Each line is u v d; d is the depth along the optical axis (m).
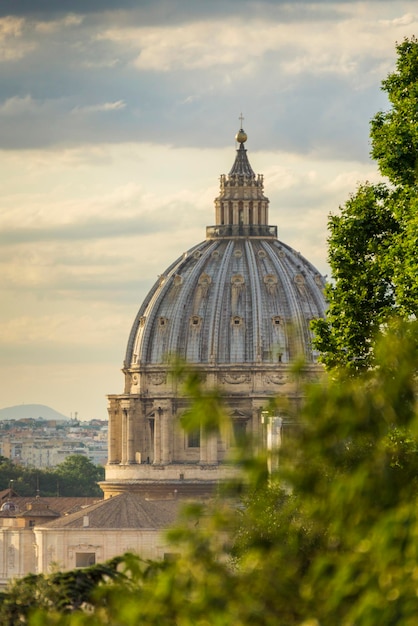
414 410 71.44
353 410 71.31
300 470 71.19
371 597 67.50
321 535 74.06
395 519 68.12
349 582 68.38
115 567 93.69
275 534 74.19
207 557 72.12
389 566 67.69
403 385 71.69
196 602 70.81
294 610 70.88
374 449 71.12
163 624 71.69
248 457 71.38
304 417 71.94
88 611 91.88
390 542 67.81
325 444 71.25
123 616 72.69
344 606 68.88
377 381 72.56
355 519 69.38
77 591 92.12
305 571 73.50
